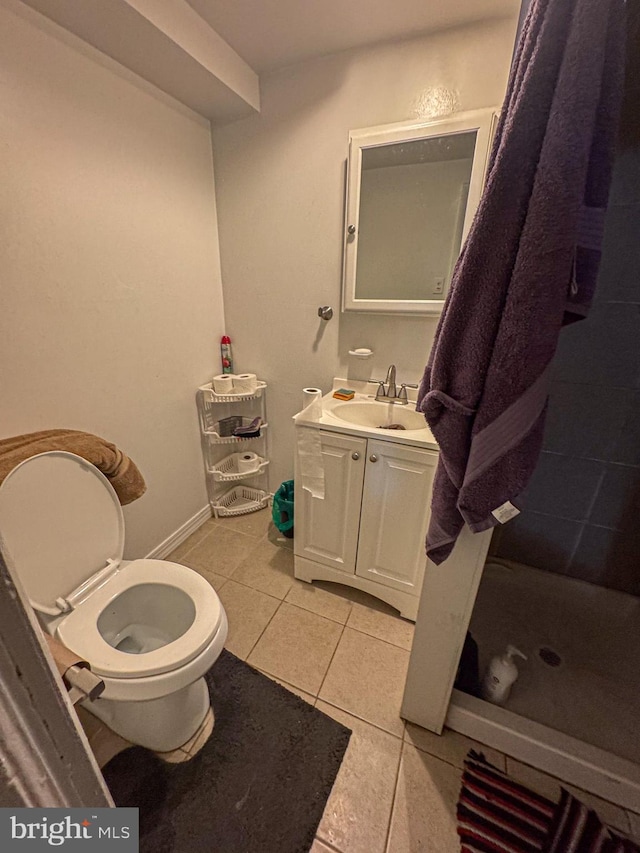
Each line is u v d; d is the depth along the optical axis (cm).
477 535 80
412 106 130
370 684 119
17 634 30
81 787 39
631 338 118
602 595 142
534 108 52
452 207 132
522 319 56
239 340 193
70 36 105
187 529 190
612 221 110
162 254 149
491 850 83
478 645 124
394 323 156
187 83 132
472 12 113
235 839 84
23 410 108
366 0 110
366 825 87
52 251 110
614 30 49
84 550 107
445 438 71
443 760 99
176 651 87
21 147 99
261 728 106
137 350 145
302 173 152
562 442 135
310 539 153
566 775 94
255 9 115
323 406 152
